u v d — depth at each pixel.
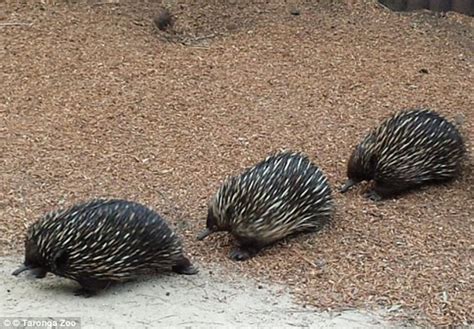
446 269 4.02
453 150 4.50
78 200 4.37
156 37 5.62
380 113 5.03
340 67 5.39
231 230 4.07
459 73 5.41
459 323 3.81
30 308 3.83
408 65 5.45
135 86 5.15
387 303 3.88
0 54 5.33
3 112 4.93
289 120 4.95
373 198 4.43
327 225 4.25
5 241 4.13
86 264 3.81
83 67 5.27
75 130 4.82
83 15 5.69
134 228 3.85
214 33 5.74
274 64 5.39
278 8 5.93
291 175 4.11
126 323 3.78
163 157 4.66
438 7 5.99
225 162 4.64
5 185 4.43
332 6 5.98
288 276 4.00
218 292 3.92
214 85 5.19
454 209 4.37
